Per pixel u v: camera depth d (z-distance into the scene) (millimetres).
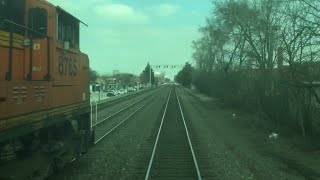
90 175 14602
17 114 9680
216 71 71062
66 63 13930
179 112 46938
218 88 68188
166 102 67688
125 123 33906
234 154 19938
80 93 15789
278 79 26062
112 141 23422
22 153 11109
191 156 18969
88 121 17250
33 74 11125
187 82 166250
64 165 14422
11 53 9742
